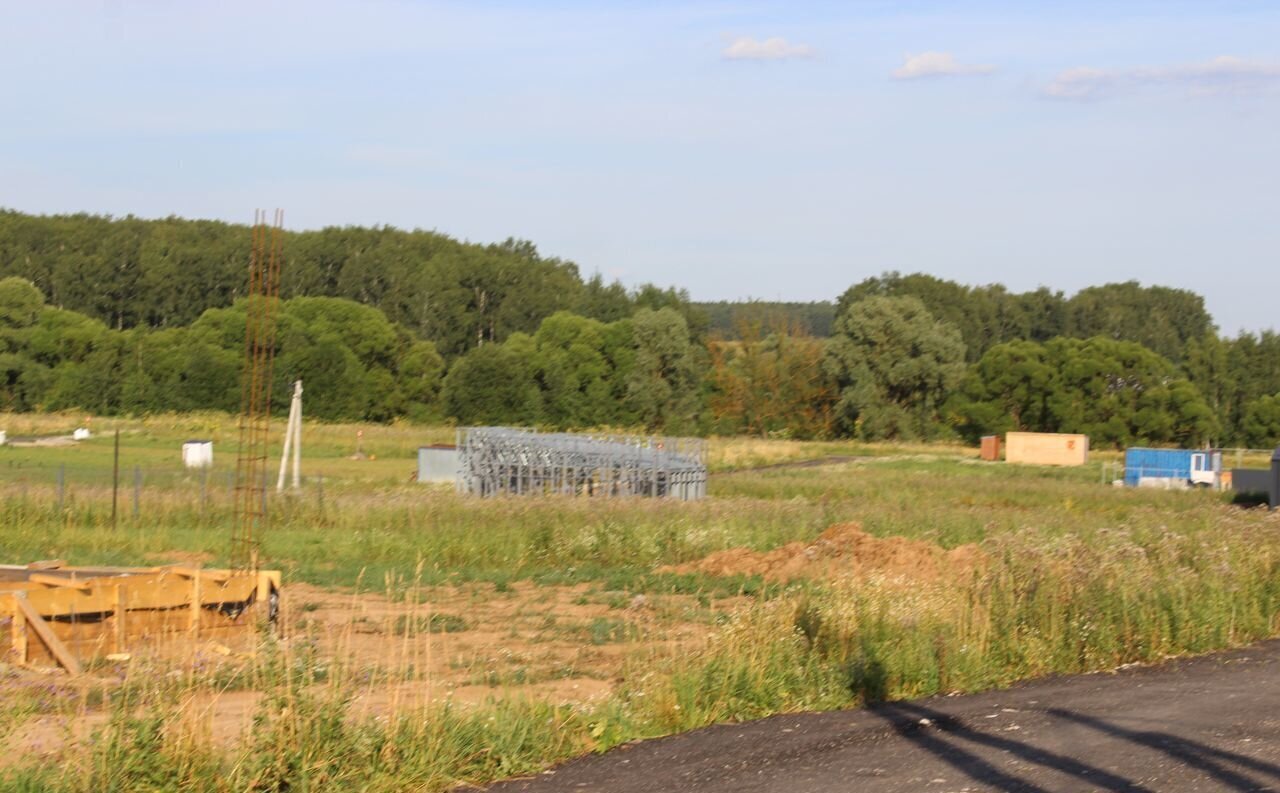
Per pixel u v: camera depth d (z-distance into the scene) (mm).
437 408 94375
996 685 11891
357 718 8969
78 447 61188
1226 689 11531
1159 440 98125
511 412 92312
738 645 11461
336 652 10570
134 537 24125
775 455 75188
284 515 27484
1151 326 140625
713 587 20344
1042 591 13656
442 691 10711
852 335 100062
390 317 117938
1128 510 40219
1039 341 139875
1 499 26641
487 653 14195
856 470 65500
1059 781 8344
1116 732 9727
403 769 8328
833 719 10352
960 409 99625
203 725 8312
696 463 43125
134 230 129375
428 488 40500
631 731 9742
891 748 9312
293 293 118812
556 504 27391
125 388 82875
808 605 12914
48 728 9391
